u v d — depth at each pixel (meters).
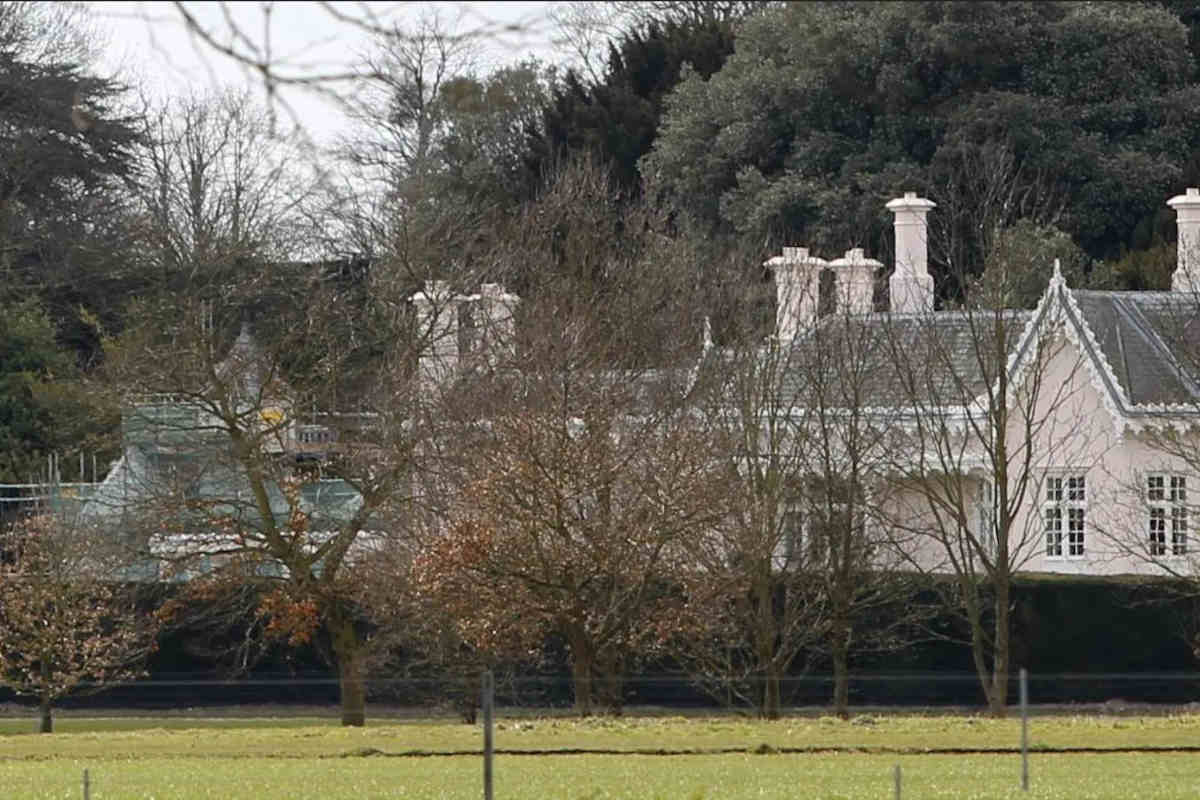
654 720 141.12
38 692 169.50
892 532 176.88
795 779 101.50
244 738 130.50
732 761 112.44
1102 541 194.38
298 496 171.12
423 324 189.38
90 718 177.25
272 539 167.25
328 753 121.44
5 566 174.12
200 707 186.62
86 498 180.12
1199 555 183.62
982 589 180.88
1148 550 179.75
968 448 197.50
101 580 174.88
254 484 167.75
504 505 153.25
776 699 158.00
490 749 72.50
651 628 157.38
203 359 171.12
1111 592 179.25
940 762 110.94
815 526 167.88
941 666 181.00
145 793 97.88
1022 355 195.25
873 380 189.12
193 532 169.50
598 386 160.38
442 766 112.12
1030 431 176.25
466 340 186.00
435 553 153.62
